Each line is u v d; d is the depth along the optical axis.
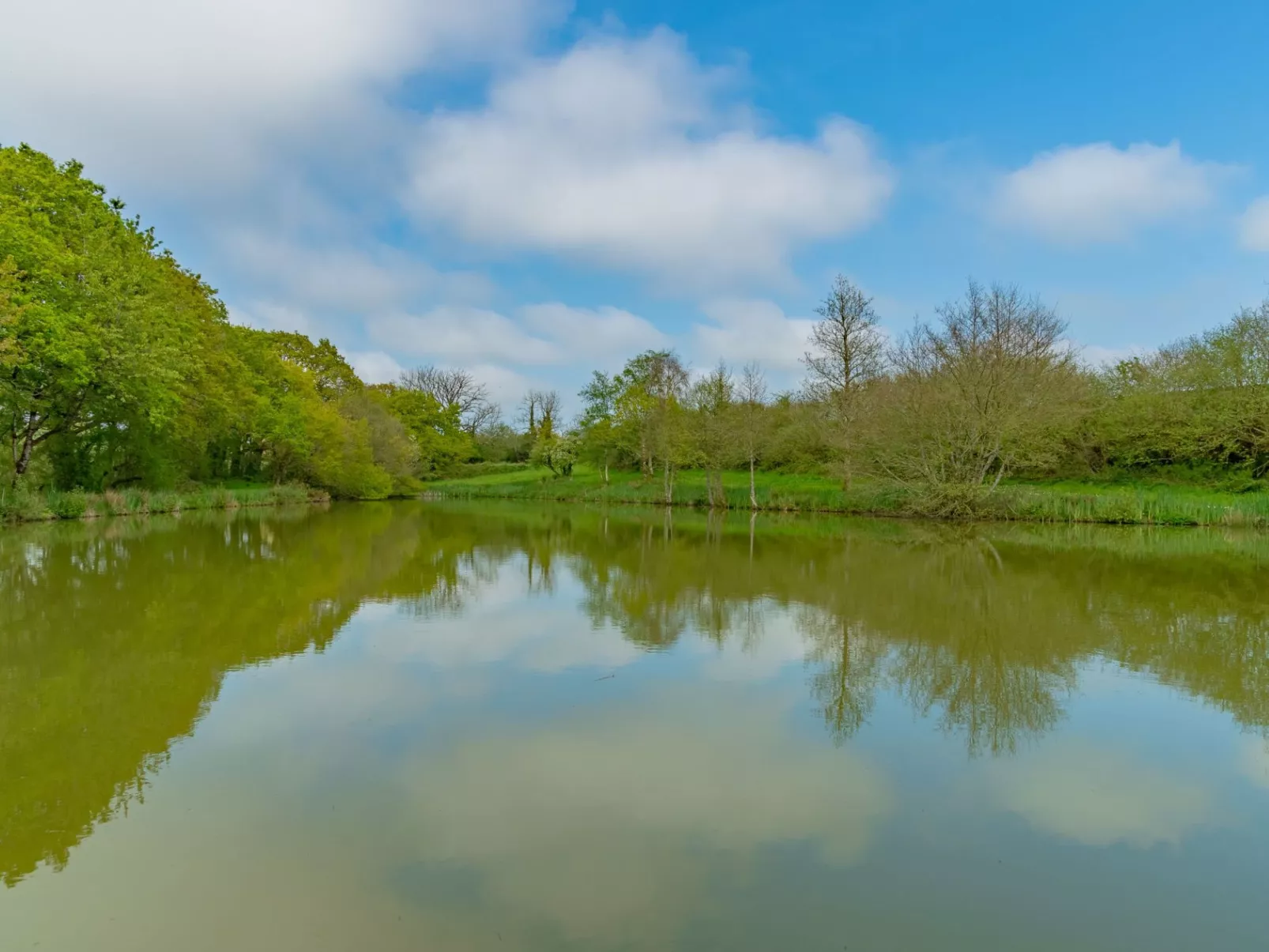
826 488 40.28
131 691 7.25
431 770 5.50
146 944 3.54
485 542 21.73
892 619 10.84
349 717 6.58
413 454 56.16
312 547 19.41
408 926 3.67
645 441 49.59
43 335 21.78
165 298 29.33
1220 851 4.48
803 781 5.37
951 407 30.38
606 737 6.16
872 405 35.22
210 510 32.56
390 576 14.52
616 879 4.09
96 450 29.11
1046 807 5.02
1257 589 13.47
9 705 6.85
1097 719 6.70
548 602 11.99
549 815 4.82
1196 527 26.91
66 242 24.72
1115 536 23.77
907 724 6.52
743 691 7.40
